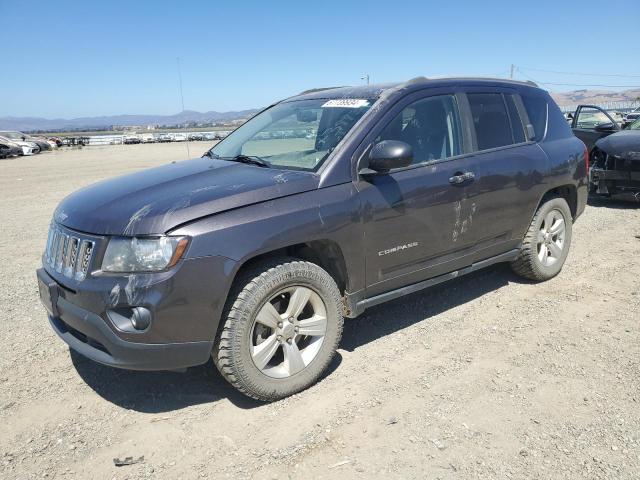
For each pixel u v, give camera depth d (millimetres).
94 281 2916
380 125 3732
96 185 3848
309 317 3490
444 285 5285
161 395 3412
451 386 3408
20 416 3195
